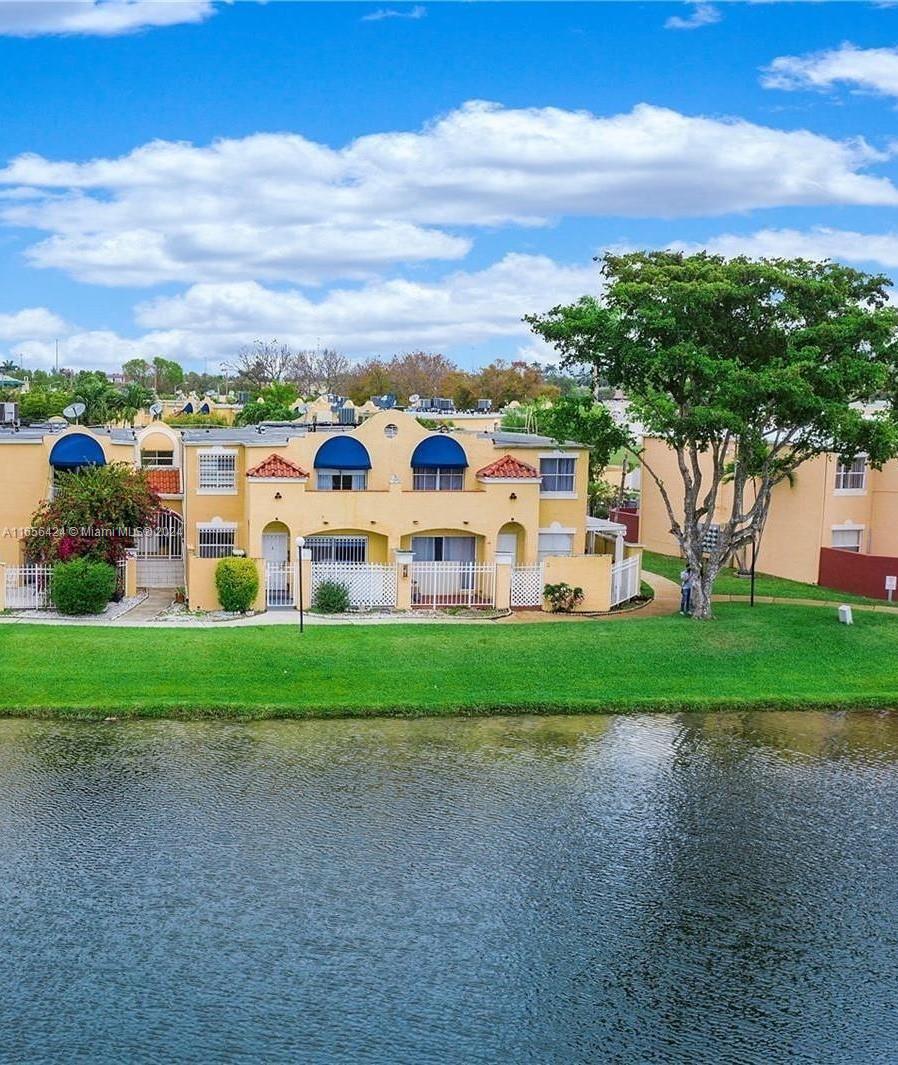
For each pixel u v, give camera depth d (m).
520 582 42.69
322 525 42.38
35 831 22.72
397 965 18.33
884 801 25.42
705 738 29.42
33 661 32.53
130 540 43.22
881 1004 17.70
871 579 48.19
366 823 23.48
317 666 33.09
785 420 38.66
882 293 38.66
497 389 132.00
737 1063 16.20
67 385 125.31
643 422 38.53
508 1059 16.14
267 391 121.81
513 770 26.70
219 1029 16.59
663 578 52.00
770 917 20.19
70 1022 16.66
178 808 23.97
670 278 37.44
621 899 20.64
